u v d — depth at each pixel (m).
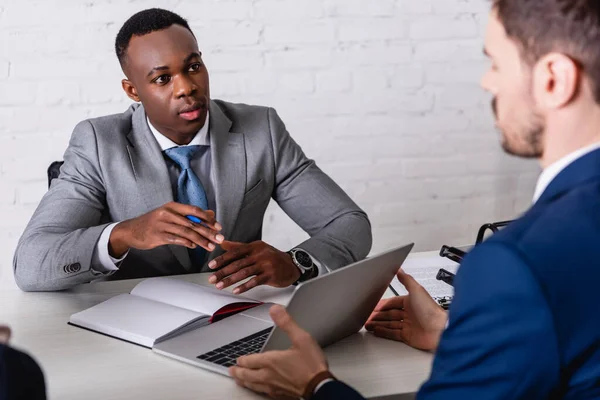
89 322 1.31
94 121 1.74
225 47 2.59
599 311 0.75
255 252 1.48
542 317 0.74
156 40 1.58
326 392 0.96
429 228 2.88
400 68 2.75
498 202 2.93
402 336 1.27
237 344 1.23
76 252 1.48
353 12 2.68
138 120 1.72
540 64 0.78
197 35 2.56
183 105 1.59
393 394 1.10
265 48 2.62
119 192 1.67
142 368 1.16
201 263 1.71
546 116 0.80
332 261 1.61
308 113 2.70
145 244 1.43
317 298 1.07
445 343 0.81
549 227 0.76
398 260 1.23
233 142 1.76
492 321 0.76
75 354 1.21
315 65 2.68
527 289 0.74
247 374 1.06
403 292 1.45
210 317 1.33
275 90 2.66
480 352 0.77
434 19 2.75
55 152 2.53
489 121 2.86
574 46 0.76
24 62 2.45
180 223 1.39
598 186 0.78
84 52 2.49
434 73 2.79
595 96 0.77
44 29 2.45
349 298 1.16
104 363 1.18
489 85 0.84
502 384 0.77
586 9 0.75
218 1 2.56
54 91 2.49
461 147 2.86
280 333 1.07
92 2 2.47
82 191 1.66
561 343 0.75
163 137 1.70
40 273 1.49
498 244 0.76
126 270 1.69
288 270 1.49
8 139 2.48
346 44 2.69
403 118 2.79
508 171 2.91
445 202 2.88
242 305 1.39
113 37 2.51
